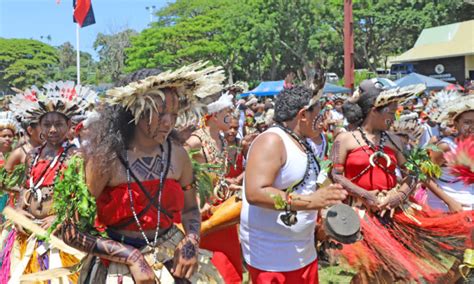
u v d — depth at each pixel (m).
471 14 50.66
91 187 3.07
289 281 3.92
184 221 3.40
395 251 4.84
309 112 3.80
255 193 3.68
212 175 5.23
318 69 3.85
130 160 3.13
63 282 4.40
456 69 40.28
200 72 3.12
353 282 4.99
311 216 3.93
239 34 51.94
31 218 4.80
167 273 3.17
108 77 80.19
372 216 5.01
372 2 53.56
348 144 5.10
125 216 3.12
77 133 4.56
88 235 3.08
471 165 5.13
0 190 5.44
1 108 8.25
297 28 50.91
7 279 4.73
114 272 3.13
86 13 21.75
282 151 3.77
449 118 5.79
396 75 43.66
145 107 3.03
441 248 5.11
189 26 52.75
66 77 91.88
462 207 5.73
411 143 6.17
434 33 42.94
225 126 5.53
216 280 3.46
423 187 6.30
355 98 5.19
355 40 55.31
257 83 55.91
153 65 54.31
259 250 3.95
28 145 5.32
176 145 3.35
